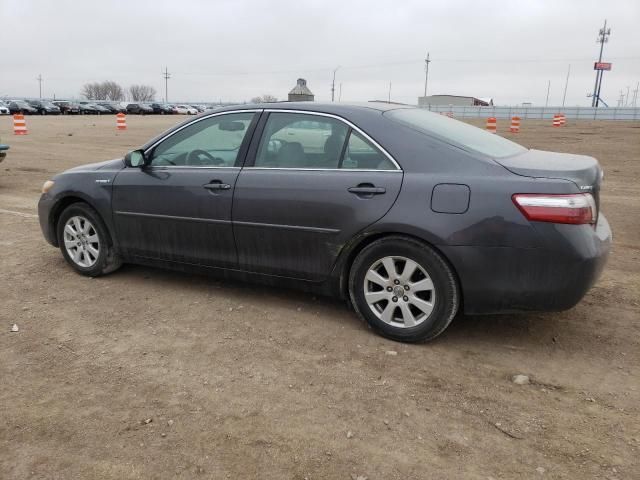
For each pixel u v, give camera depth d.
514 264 3.45
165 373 3.47
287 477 2.57
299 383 3.37
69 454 2.72
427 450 2.75
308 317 4.32
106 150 18.31
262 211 4.15
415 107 4.71
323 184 3.94
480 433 2.89
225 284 5.05
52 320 4.24
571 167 3.54
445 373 3.49
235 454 2.72
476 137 4.13
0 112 56.91
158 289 4.91
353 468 2.63
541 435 2.88
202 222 4.45
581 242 3.37
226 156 4.45
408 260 3.72
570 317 4.34
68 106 64.50
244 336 4.00
